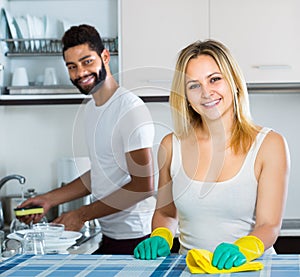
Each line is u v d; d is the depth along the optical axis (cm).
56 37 395
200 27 359
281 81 357
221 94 207
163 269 163
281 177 206
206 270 159
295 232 350
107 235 303
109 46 385
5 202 381
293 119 393
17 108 405
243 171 210
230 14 357
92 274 158
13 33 381
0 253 190
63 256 182
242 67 358
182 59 210
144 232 300
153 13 362
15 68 396
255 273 157
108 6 395
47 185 404
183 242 221
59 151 404
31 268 166
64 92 374
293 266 163
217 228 212
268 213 202
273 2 355
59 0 397
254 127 214
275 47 356
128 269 163
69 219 298
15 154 405
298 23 354
